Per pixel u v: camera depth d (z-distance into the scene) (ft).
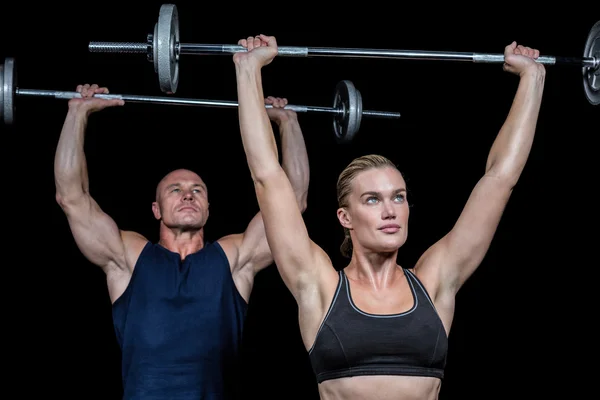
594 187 18.95
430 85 19.67
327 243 19.60
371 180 10.71
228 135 19.71
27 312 18.54
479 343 18.89
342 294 10.45
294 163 14.82
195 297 13.91
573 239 18.98
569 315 18.83
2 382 18.29
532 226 19.11
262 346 19.21
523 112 11.07
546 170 19.15
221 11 19.12
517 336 18.88
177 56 12.42
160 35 11.93
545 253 19.03
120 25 18.79
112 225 14.35
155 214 15.01
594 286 18.81
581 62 12.81
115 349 18.65
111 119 19.49
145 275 14.03
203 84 19.48
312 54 11.59
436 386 10.37
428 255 10.94
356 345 10.18
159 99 14.20
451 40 19.26
